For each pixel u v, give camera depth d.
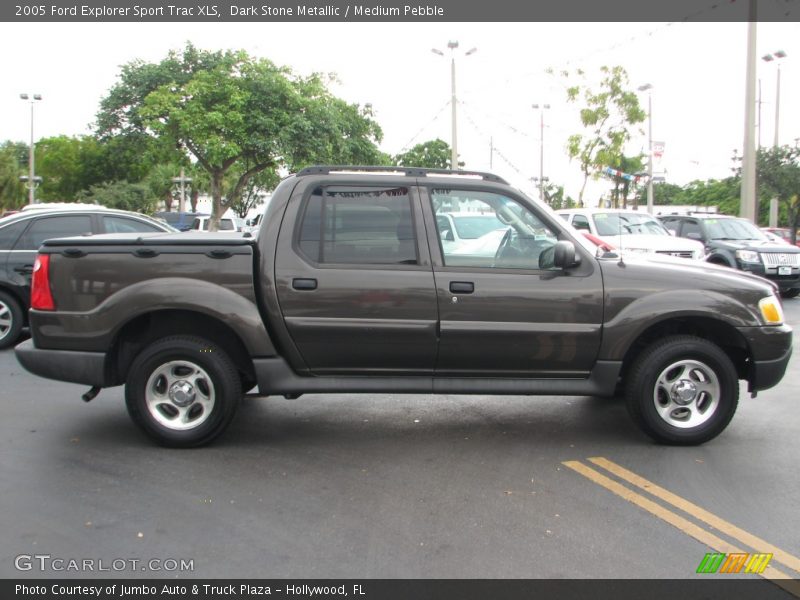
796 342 9.97
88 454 4.96
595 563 3.46
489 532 3.78
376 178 5.09
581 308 4.98
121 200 36.69
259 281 4.97
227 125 21.97
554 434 5.54
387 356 5.02
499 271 5.00
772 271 14.04
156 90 22.52
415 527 3.83
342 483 4.46
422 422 5.85
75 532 3.74
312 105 23.44
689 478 4.60
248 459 4.90
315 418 5.95
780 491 4.39
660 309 4.99
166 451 5.05
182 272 4.95
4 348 8.65
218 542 3.64
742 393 6.88
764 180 31.50
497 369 5.09
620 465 4.83
